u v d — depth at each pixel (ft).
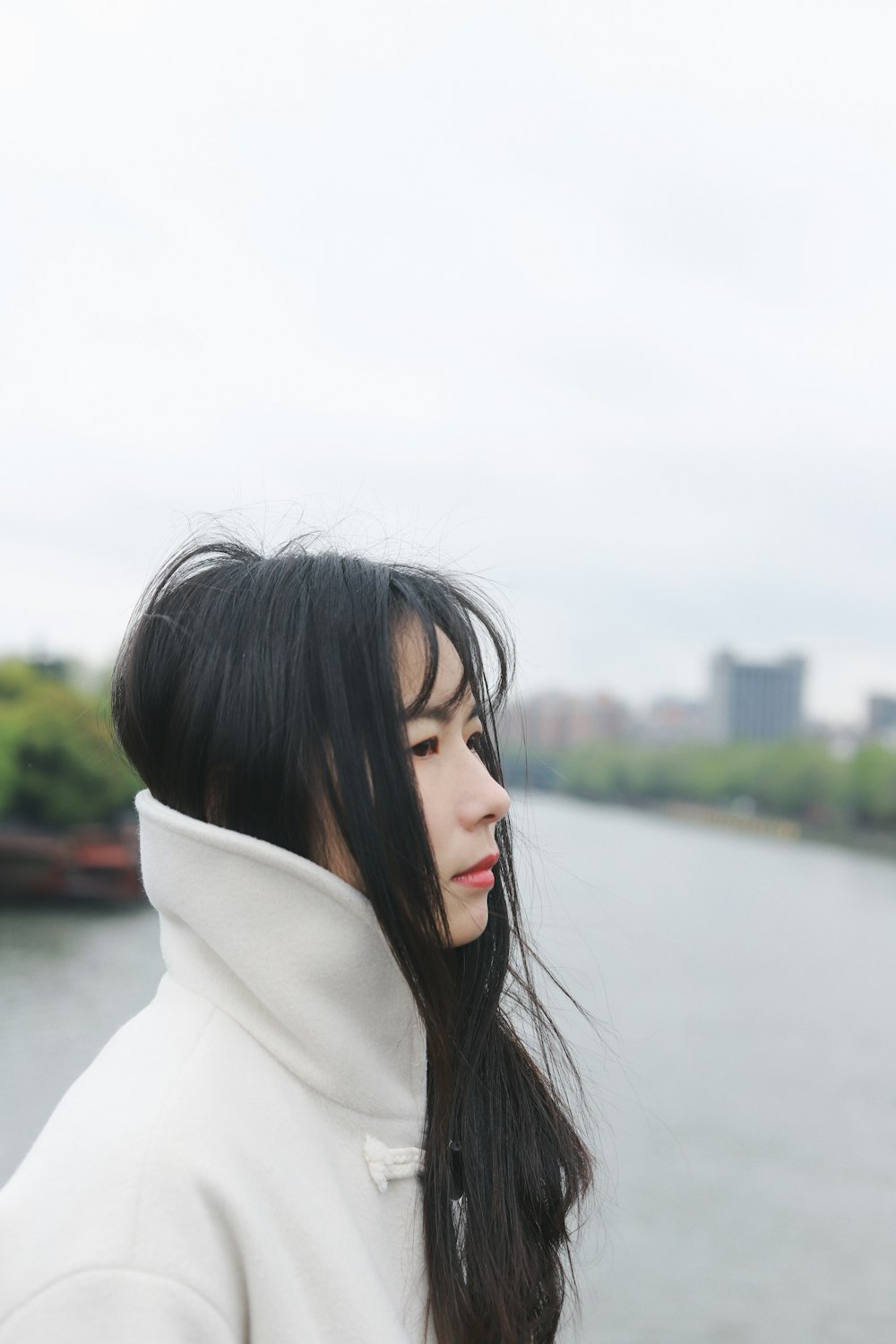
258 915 4.17
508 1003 5.58
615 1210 50.11
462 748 4.63
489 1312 4.83
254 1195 3.92
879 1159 61.11
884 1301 43.27
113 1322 3.53
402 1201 4.71
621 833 303.89
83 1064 55.36
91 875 103.09
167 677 4.42
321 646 4.28
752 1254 46.85
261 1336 3.84
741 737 526.98
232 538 4.99
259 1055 4.27
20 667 111.86
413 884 4.22
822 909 176.96
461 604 4.86
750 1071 78.13
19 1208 3.71
